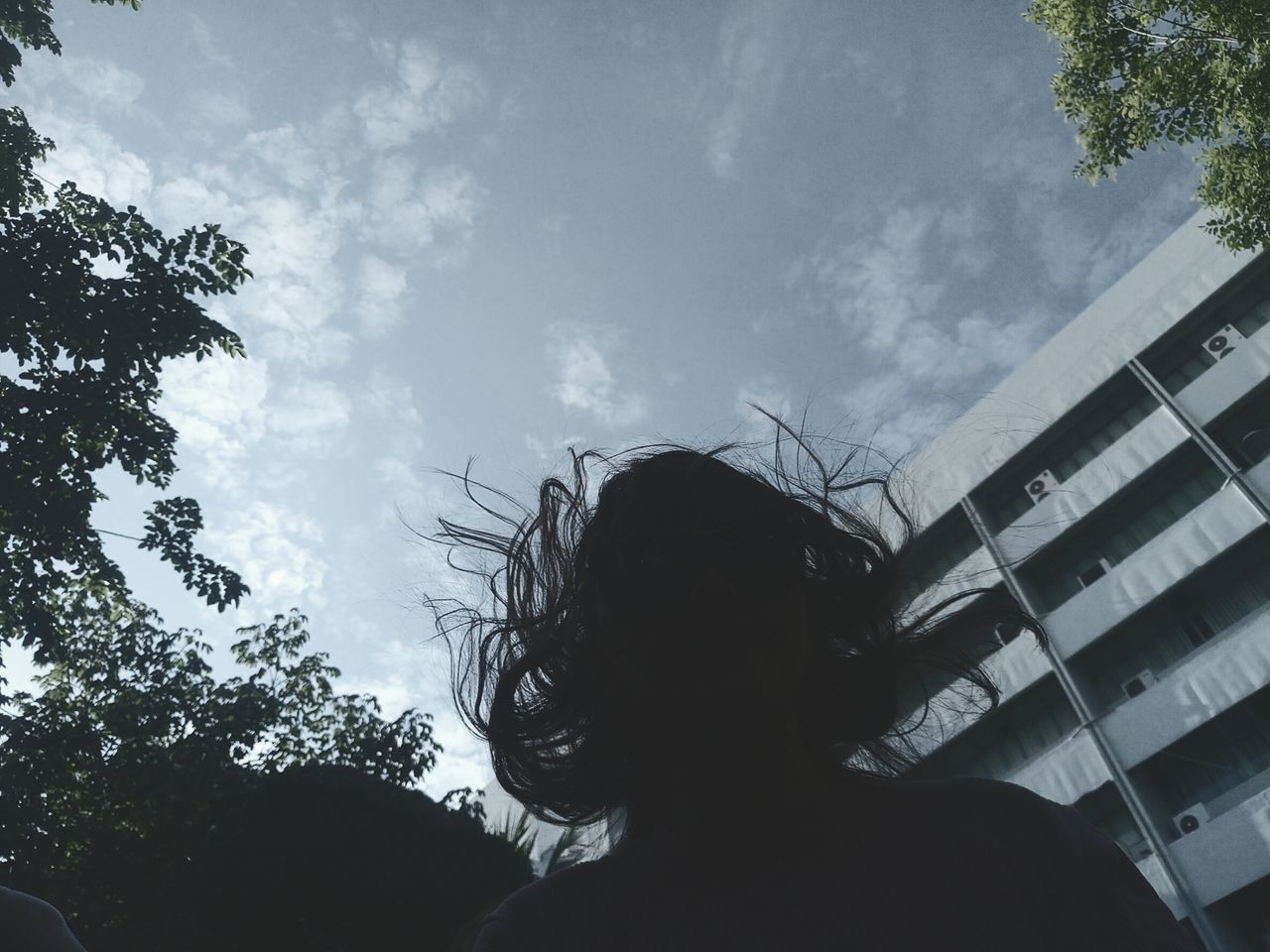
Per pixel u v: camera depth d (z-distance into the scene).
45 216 12.20
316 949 9.61
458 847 10.82
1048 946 0.61
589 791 0.88
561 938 0.62
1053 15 11.40
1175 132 10.91
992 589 1.01
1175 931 0.63
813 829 0.64
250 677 15.04
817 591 0.93
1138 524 17.58
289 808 10.36
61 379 12.45
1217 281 17.72
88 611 14.62
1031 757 17.16
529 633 0.89
